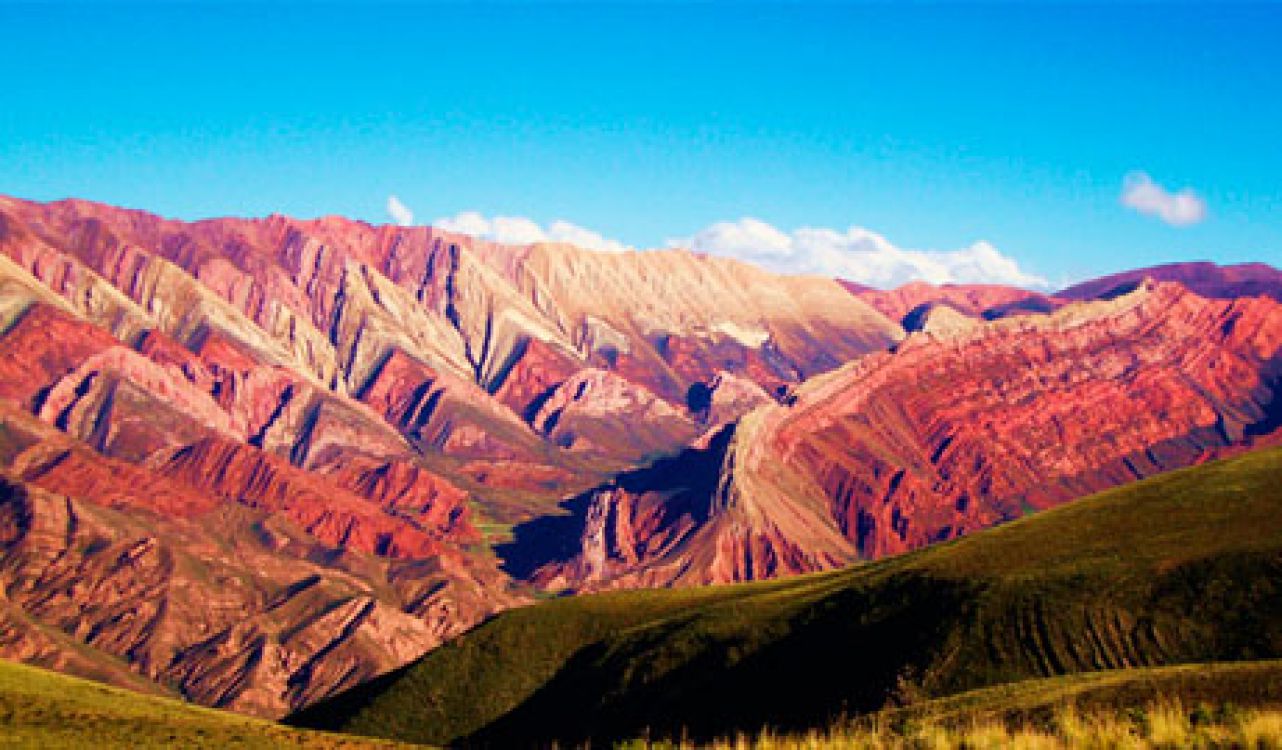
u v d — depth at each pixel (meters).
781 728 91.88
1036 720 52.06
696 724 97.94
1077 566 92.50
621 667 110.88
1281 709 48.31
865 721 62.28
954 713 58.34
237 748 55.38
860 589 104.50
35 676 67.75
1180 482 106.56
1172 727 40.59
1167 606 84.62
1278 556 84.25
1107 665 82.56
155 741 54.00
